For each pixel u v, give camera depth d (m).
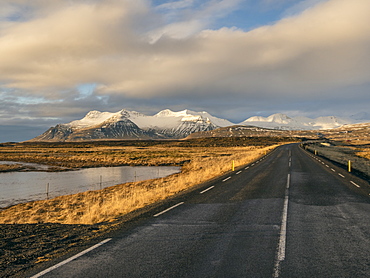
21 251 6.00
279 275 4.59
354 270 4.77
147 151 81.44
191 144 141.62
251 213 9.06
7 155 67.75
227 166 27.39
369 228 7.34
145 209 9.98
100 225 8.13
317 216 8.62
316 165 27.73
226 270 4.79
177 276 4.59
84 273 4.78
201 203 10.86
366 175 19.08
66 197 19.16
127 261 5.26
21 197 20.36
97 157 57.31
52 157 59.94
